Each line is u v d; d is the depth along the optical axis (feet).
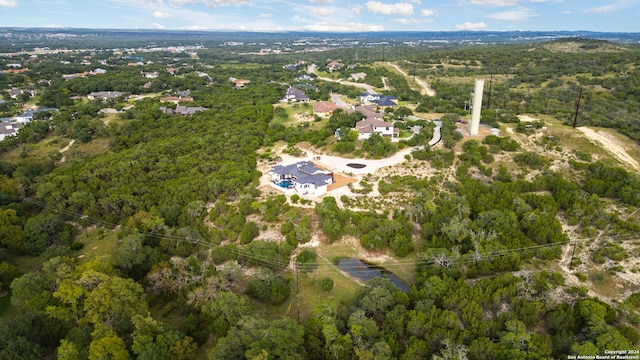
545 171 287.48
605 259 206.49
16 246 246.06
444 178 295.28
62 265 201.87
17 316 173.78
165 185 300.20
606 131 337.52
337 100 615.98
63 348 154.61
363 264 229.25
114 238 258.57
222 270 214.48
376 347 153.48
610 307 172.55
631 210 237.86
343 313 183.62
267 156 355.77
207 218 268.62
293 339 156.46
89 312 169.58
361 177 309.01
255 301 202.18
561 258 212.43
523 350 150.71
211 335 177.68
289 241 240.32
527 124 355.97
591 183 263.90
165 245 239.91
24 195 310.45
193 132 431.02
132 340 166.91
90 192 297.53
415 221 254.88
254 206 263.70
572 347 147.84
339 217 253.03
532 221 234.17
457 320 167.22
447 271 203.92
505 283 190.80
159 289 208.54
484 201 256.32
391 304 183.32
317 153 361.71
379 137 355.56
